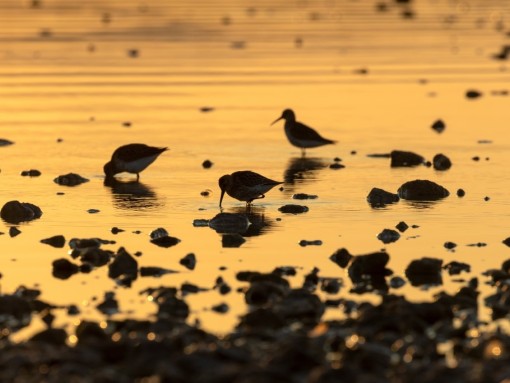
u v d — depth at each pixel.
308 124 32.72
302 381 11.67
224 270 16.97
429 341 13.09
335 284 16.02
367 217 20.64
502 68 47.38
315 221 20.31
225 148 28.67
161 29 62.53
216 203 21.95
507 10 85.88
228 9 79.38
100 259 17.48
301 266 17.19
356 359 12.24
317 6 85.50
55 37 56.94
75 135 30.30
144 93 38.91
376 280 16.45
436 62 49.38
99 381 11.32
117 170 24.25
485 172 25.30
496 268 17.02
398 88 41.06
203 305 15.16
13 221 20.25
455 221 20.30
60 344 13.14
